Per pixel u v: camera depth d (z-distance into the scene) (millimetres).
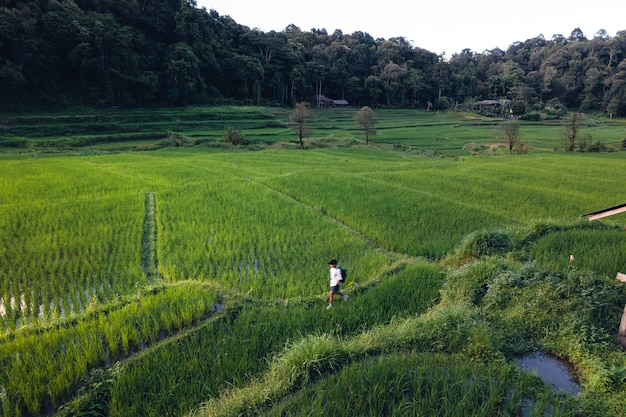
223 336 8680
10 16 54781
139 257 13109
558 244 13211
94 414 6551
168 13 81062
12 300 10844
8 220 16547
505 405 6301
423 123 82750
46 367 7555
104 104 65875
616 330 8383
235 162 34719
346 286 11180
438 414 6051
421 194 21422
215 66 82375
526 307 9172
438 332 8133
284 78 97812
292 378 6828
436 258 13453
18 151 42281
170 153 42531
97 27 62375
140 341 8555
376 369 6949
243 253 13523
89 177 25875
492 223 16516
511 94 110375
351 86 102688
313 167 31875
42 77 60531
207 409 6332
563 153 46781
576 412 6176
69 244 14062
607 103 99812
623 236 13820
